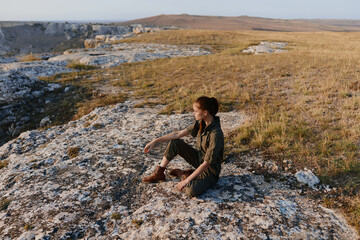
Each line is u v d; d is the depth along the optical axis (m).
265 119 6.35
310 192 3.60
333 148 4.65
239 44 31.44
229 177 4.05
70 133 6.79
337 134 5.19
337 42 30.62
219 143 3.14
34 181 4.27
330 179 3.78
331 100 7.36
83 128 7.06
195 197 3.46
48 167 4.76
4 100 10.19
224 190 3.65
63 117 9.62
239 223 2.94
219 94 9.45
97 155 5.10
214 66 15.51
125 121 7.48
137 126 6.89
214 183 3.61
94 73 17.05
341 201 3.34
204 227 2.89
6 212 3.48
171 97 10.02
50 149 5.69
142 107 9.06
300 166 4.23
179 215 3.11
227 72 13.40
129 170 4.45
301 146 4.80
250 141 5.32
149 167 4.54
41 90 11.97
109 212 3.36
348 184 3.57
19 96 10.70
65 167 4.68
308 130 5.52
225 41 34.88
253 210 3.16
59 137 6.60
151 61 20.89
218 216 3.06
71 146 5.71
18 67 16.83
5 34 190.12
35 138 6.94
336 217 3.06
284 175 4.05
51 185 4.07
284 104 7.61
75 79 15.23
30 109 10.55
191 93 10.15
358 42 30.39
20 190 4.01
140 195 3.74
